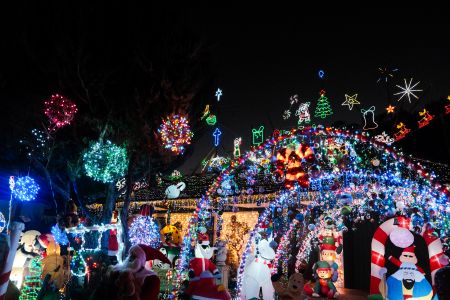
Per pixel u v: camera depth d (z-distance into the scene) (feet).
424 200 26.58
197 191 53.67
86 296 34.58
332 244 41.27
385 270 27.63
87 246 41.47
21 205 46.50
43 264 33.88
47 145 43.83
